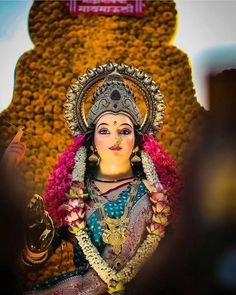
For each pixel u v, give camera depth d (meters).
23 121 3.86
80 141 3.81
